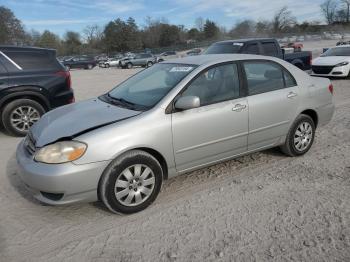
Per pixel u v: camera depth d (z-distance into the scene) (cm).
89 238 346
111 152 359
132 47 9388
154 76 469
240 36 9156
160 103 395
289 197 411
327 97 552
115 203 370
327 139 623
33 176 355
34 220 380
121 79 2084
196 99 387
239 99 449
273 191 428
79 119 398
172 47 7800
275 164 511
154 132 382
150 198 393
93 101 475
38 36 10000
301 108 513
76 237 348
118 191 371
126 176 373
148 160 382
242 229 350
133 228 360
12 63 695
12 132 700
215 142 432
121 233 352
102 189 364
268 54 1110
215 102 430
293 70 520
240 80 457
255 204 398
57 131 378
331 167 495
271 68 494
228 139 443
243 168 499
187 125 404
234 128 444
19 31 8819
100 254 321
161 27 9700
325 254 310
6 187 458
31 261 314
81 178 351
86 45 10012
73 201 357
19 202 419
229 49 1080
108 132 363
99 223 371
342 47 1521
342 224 353
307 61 1315
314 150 566
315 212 376
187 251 320
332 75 1391
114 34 9338
